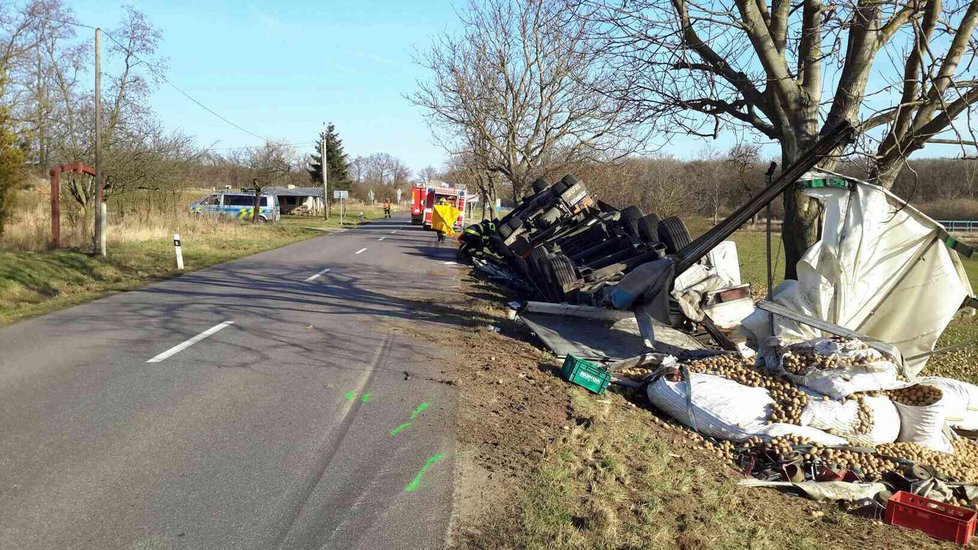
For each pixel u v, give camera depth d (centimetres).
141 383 697
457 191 4397
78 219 2495
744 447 680
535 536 416
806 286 847
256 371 766
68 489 445
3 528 390
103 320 1038
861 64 900
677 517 482
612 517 452
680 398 750
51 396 641
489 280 1839
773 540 481
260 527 410
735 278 1198
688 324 1063
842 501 596
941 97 803
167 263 1898
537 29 2553
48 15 2872
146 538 389
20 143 2222
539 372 841
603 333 1033
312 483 475
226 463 502
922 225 834
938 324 863
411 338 999
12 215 2142
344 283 1631
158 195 3306
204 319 1073
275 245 2784
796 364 746
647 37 993
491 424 627
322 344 924
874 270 851
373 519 428
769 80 935
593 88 1122
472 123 2752
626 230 1547
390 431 589
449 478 497
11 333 932
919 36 793
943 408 704
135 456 505
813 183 852
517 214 1969
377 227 4844
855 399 711
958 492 636
